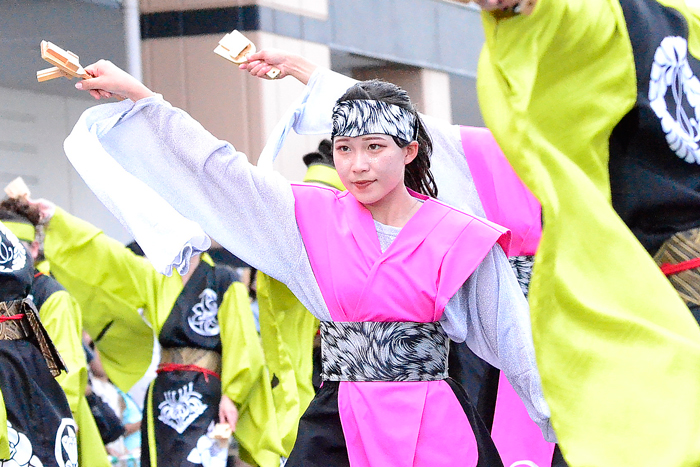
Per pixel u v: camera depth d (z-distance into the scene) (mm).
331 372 6887
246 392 14078
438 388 6758
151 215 6723
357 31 23812
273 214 6941
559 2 6160
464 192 9227
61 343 12289
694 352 6059
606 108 6438
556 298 6242
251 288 16938
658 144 6559
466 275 6715
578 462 6105
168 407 14070
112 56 22406
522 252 9289
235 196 6949
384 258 6750
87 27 21719
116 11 21719
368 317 6746
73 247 14312
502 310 6879
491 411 9273
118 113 6980
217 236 7051
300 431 6863
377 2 24141
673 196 6582
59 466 10602
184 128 6941
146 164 7062
